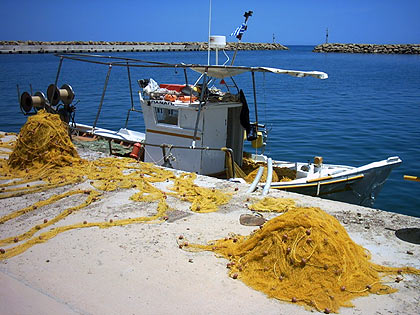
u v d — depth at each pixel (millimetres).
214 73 9258
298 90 35719
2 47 102062
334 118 22031
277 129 19188
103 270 4504
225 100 9336
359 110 24875
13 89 33375
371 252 4867
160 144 9852
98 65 66188
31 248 5027
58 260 4734
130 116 22188
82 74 48125
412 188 11680
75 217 5961
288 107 26062
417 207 10469
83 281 4297
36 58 85500
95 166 8344
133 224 5691
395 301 3939
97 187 7172
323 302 3869
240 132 9781
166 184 7469
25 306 3877
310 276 4051
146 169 8289
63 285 4230
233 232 5430
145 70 53938
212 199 6594
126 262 4664
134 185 7230
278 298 3957
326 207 6277
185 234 5379
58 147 8305
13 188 7105
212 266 4586
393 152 15328
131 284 4234
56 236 5332
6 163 8492
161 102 9516
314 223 4273
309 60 88938
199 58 76812
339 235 4371
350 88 37594
